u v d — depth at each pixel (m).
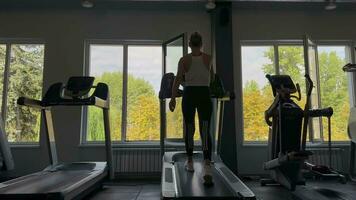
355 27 6.09
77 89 4.21
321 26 6.05
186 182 3.28
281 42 6.11
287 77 4.46
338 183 4.85
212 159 4.46
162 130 4.69
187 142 3.22
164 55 5.62
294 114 4.11
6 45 6.00
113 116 5.91
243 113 5.93
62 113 5.73
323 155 5.69
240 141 5.75
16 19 5.91
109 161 4.59
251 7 5.92
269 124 4.64
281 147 4.07
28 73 5.96
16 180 3.62
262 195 3.91
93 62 6.04
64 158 5.64
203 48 5.93
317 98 5.43
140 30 5.97
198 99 3.04
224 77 5.70
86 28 5.94
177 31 5.97
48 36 5.89
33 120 5.85
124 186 4.73
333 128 5.98
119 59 6.07
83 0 5.32
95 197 3.92
